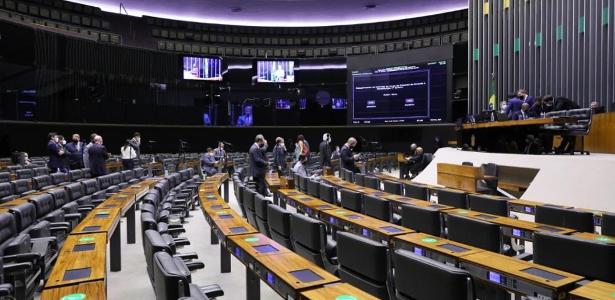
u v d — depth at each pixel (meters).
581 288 2.29
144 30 21.58
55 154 10.76
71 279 2.53
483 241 3.57
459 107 19.20
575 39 13.13
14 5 17.20
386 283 2.64
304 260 2.88
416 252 3.31
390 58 20.00
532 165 7.74
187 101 20.83
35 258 3.35
